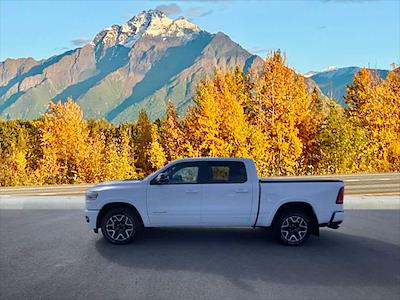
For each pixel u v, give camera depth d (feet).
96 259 28.32
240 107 120.88
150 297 21.18
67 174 140.56
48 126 143.54
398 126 132.98
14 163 148.87
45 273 25.22
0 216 46.14
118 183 33.42
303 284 23.24
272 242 33.24
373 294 21.70
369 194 60.70
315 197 32.37
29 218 44.62
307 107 133.80
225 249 31.04
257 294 21.65
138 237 35.04
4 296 21.43
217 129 118.32
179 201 32.40
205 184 32.53
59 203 55.62
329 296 21.42
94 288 22.56
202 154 120.37
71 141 141.18
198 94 120.26
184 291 22.06
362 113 134.00
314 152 130.41
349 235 35.63
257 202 32.27
